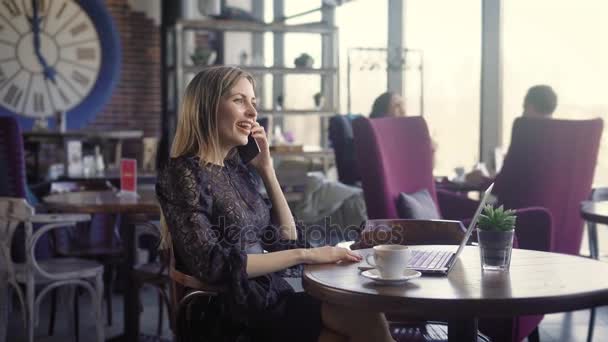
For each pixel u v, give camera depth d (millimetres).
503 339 3211
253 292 2242
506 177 4453
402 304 1788
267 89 9930
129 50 9977
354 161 6117
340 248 2281
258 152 2676
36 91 9656
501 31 6027
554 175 4281
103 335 3988
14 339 4387
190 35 9859
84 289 5574
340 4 7812
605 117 5105
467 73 6430
